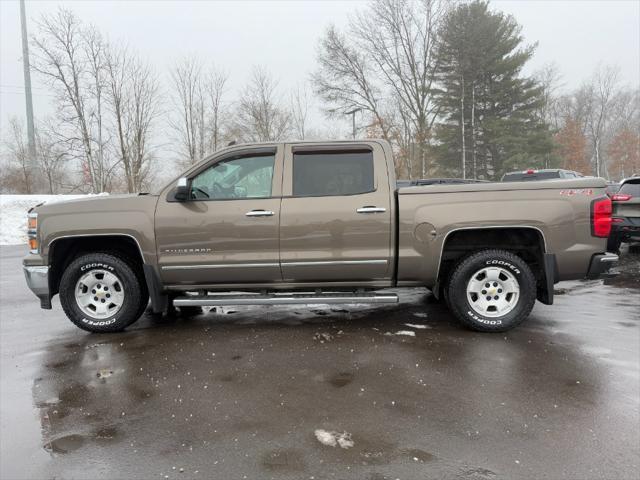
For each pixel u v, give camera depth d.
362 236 4.36
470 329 4.53
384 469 2.25
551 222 4.21
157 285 4.49
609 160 60.34
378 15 29.44
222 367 3.64
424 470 2.24
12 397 3.17
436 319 4.98
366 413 2.84
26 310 5.84
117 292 4.61
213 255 4.40
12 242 15.35
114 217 4.41
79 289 4.60
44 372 3.61
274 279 4.50
